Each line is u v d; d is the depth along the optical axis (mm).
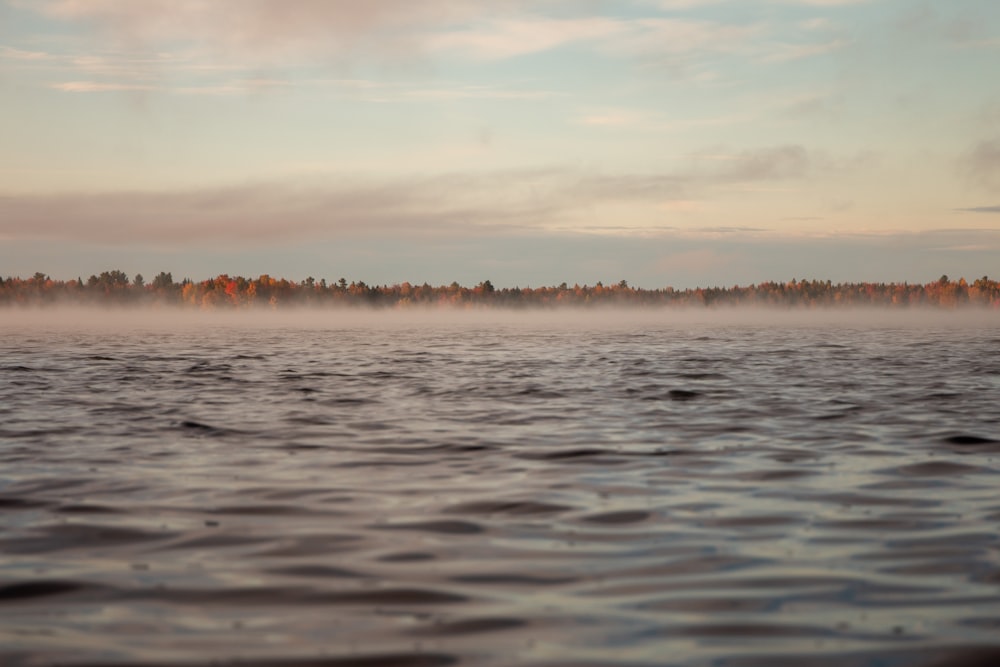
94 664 6301
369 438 17984
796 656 6477
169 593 7961
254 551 9398
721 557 9133
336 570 8688
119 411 22750
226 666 6270
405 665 6305
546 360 45656
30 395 26938
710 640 6809
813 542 9727
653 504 11695
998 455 15578
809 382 31234
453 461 15219
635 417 21391
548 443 17250
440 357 49000
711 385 30188
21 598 7820
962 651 6547
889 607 7566
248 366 41219
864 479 13422
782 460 15156
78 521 10766
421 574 8547
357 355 51250
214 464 14898
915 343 66500
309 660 6387
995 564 8836
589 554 9258
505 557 9148
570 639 6828
